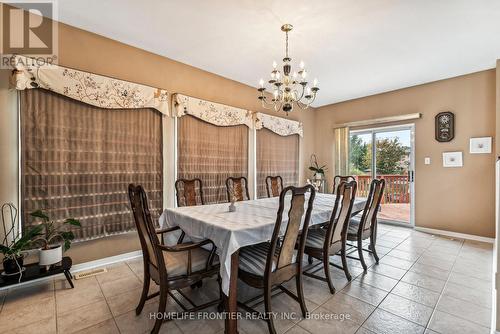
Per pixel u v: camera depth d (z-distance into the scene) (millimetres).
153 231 1517
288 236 1687
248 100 4297
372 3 2105
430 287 2217
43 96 2314
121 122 2791
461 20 2346
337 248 2273
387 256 2979
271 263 1586
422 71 3613
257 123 4262
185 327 1678
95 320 1747
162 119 3143
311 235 2418
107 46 2738
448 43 2795
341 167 5188
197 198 3488
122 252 2842
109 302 1979
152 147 3041
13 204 2201
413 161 4234
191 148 3432
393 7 2158
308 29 2523
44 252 2117
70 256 2512
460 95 3758
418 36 2646
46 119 2328
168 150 3199
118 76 2816
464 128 3717
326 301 1997
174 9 2223
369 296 2070
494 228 3465
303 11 2223
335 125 5289
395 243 3471
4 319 1759
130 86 2809
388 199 4719
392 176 4648
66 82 2385
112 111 2727
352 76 3818
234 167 3979
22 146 2219
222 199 3777
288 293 1883
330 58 3193
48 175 2338
